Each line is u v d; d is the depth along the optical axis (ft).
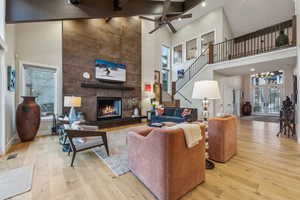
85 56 15.83
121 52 19.15
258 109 33.06
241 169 7.18
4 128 9.13
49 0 10.92
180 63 29.37
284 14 19.71
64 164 7.74
